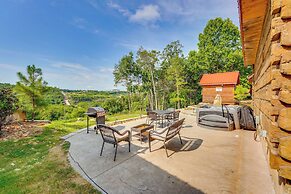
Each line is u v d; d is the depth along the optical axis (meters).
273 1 1.28
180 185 2.63
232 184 2.59
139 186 2.65
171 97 23.58
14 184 2.88
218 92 15.87
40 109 11.04
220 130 5.98
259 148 4.07
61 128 7.95
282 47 1.23
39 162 3.81
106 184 2.74
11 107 7.57
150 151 4.09
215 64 22.53
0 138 6.29
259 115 4.08
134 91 32.03
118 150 4.25
